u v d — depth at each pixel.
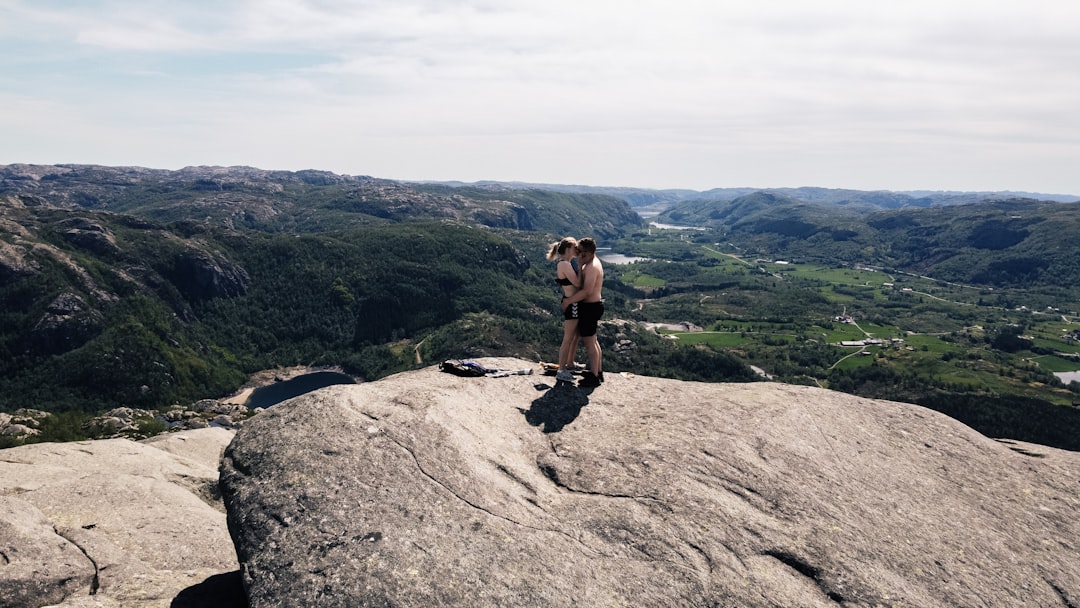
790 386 12.00
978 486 9.25
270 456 7.82
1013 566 7.51
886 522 7.89
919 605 6.54
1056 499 9.09
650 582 6.45
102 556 9.73
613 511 7.43
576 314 10.85
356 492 7.14
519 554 6.60
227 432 23.55
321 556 6.44
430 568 6.29
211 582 9.14
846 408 11.08
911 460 9.72
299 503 7.05
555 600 6.11
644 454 8.60
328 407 8.59
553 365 11.88
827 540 7.29
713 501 7.66
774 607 6.29
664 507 7.52
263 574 6.41
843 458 9.34
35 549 9.16
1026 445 11.02
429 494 7.25
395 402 9.02
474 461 8.03
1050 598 7.08
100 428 56.31
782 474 8.48
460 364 11.15
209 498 15.84
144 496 12.97
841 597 6.51
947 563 7.30
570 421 9.67
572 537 6.98
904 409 11.53
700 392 11.09
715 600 6.32
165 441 21.05
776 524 7.46
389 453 7.78
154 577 9.45
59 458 15.86
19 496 12.16
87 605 8.14
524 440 9.05
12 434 52.47
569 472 8.25
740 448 8.90
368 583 6.11
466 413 9.20
